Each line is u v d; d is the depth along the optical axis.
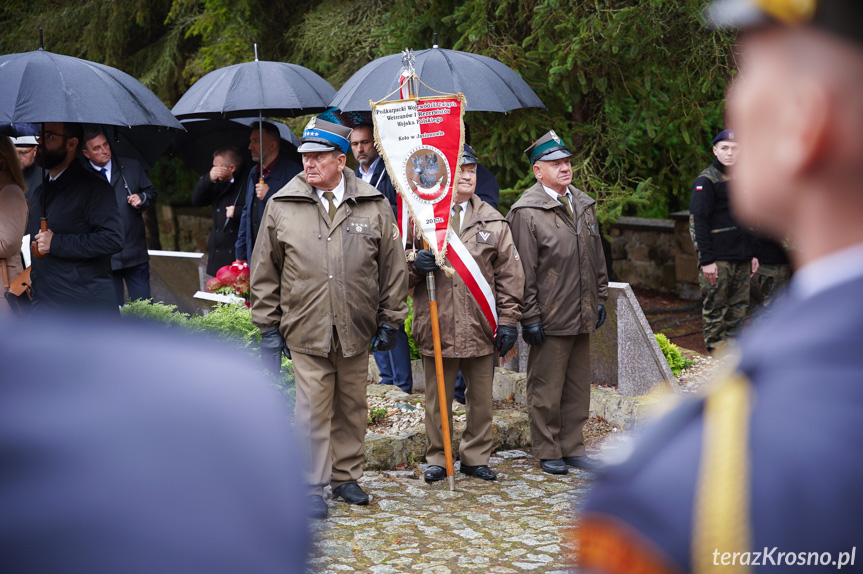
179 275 8.11
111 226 4.95
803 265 0.64
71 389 0.47
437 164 4.92
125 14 12.55
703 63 7.62
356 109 5.89
